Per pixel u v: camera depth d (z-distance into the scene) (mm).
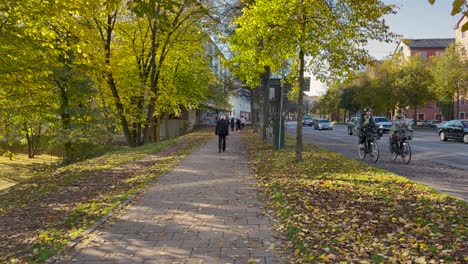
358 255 4719
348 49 12867
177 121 54406
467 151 19188
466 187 9523
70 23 15344
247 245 5258
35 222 6906
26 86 16203
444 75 45438
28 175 25047
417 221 5969
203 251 5059
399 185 8961
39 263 4789
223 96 53906
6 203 9828
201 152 19219
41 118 22734
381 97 58500
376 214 6457
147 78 27516
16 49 14414
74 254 5059
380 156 16938
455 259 4441
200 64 34188
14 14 13250
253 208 7332
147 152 19469
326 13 11641
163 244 5371
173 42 27531
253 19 12352
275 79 23344
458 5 3037
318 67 14383
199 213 7008
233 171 12273
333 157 14664
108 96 25422
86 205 7914
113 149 23531
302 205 7223
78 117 22781
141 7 6648
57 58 18688
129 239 5617
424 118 82625
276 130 18750
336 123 98062
